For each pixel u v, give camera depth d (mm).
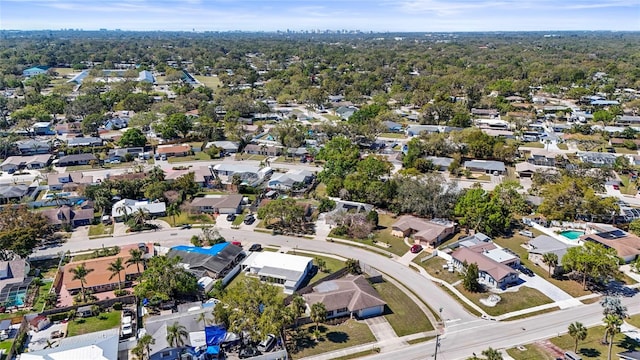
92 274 88438
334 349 71000
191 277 84938
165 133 191250
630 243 101000
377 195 124812
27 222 104562
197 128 198875
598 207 114500
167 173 150750
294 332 75375
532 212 123500
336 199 130625
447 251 101938
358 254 102938
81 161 164750
